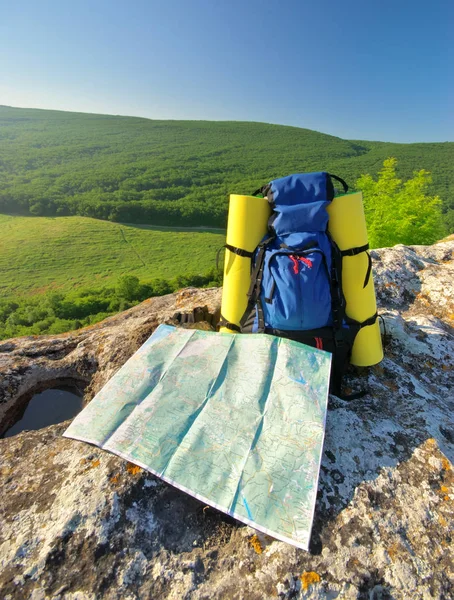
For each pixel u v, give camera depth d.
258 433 1.61
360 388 2.09
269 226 2.09
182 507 1.47
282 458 1.51
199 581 1.25
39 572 1.26
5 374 2.32
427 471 1.56
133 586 1.23
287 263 1.92
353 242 2.01
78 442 1.76
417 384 2.14
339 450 1.65
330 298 1.94
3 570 1.26
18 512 1.45
